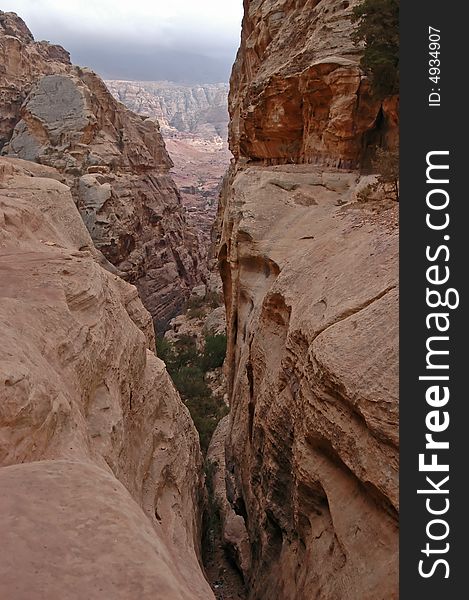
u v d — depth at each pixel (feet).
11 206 48.98
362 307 26.37
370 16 52.65
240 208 55.36
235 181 63.36
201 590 24.71
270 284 48.62
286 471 33.42
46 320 26.78
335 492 24.32
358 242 34.27
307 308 31.68
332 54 59.62
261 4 103.96
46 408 20.30
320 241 40.32
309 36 71.20
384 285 26.53
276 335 40.55
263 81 71.82
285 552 32.50
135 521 14.87
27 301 28.02
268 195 54.49
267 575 35.58
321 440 25.35
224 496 58.59
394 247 29.40
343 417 23.08
